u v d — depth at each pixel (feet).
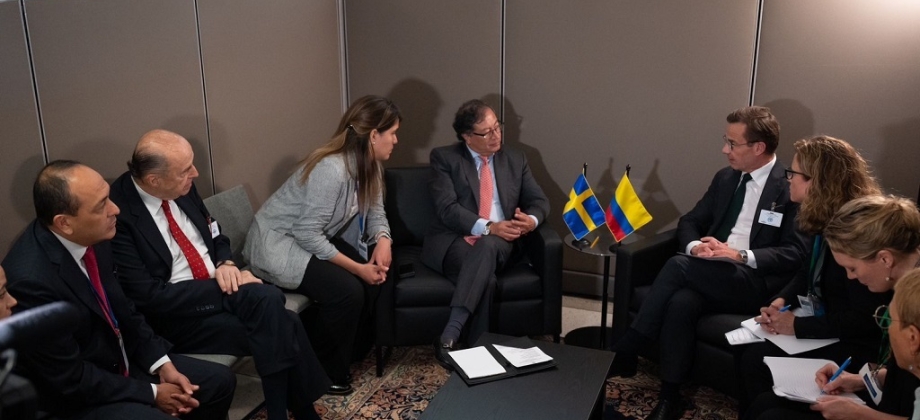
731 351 8.05
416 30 12.15
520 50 11.59
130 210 7.39
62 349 5.75
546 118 11.76
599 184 11.75
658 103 11.00
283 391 7.75
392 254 10.36
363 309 9.28
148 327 7.04
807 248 8.48
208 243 8.24
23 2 6.95
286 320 7.63
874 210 6.00
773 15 10.01
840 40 9.73
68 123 7.55
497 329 9.61
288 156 11.43
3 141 6.89
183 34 8.96
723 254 8.54
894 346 5.18
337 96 12.73
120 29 8.05
